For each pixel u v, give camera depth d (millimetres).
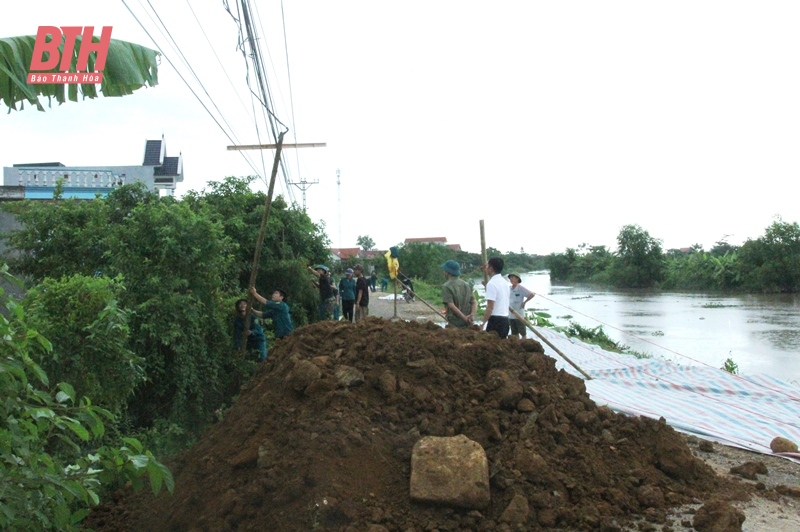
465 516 3807
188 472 4629
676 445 4727
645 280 61906
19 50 4121
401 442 4242
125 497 4738
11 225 11250
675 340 19047
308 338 5473
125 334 5379
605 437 4746
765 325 23312
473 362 5148
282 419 4473
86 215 9570
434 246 58750
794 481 5238
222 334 7914
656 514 4098
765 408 8031
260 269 12336
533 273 123562
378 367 4914
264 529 3717
